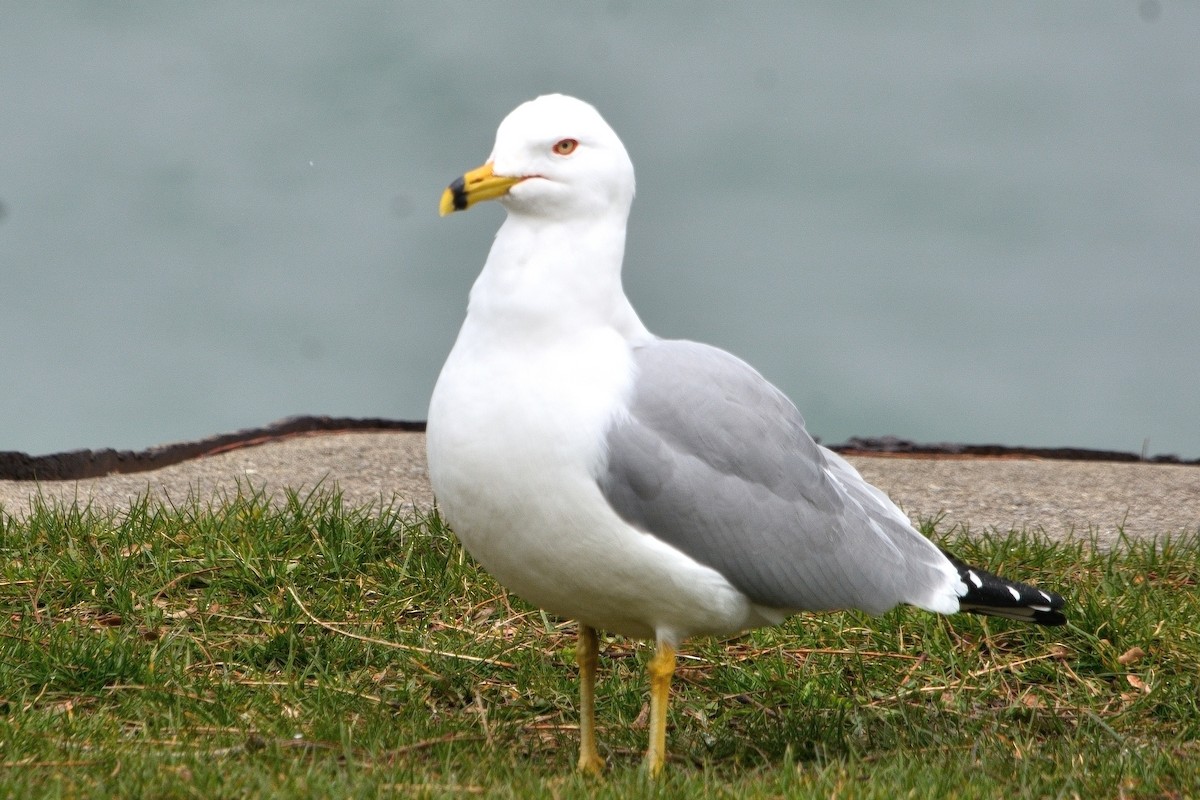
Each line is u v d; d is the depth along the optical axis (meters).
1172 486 16.28
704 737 10.13
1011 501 15.45
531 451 8.61
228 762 8.93
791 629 11.76
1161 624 11.51
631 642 11.65
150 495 14.43
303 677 10.65
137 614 11.40
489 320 8.81
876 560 9.58
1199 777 9.21
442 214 8.85
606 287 8.95
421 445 17.19
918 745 10.00
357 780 8.55
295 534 12.59
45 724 9.53
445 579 12.21
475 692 10.73
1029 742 9.96
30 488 14.37
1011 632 11.66
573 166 8.82
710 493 8.87
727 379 9.20
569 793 8.56
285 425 17.72
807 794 8.52
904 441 18.36
